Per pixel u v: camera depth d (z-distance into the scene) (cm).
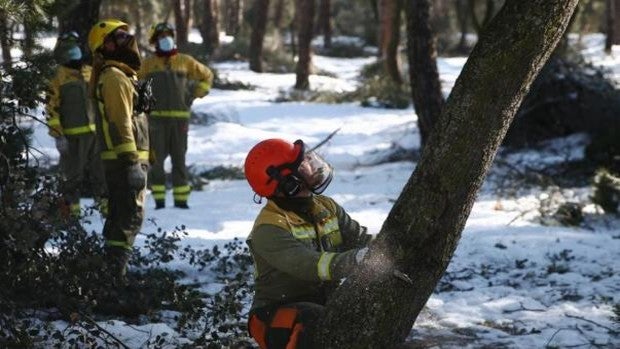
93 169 984
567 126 1648
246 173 429
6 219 555
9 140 621
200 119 2323
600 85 1666
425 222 395
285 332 421
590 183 1304
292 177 420
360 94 2925
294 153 425
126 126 677
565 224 1109
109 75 682
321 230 431
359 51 4900
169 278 696
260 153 425
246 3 6162
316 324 414
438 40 4675
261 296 436
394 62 2977
